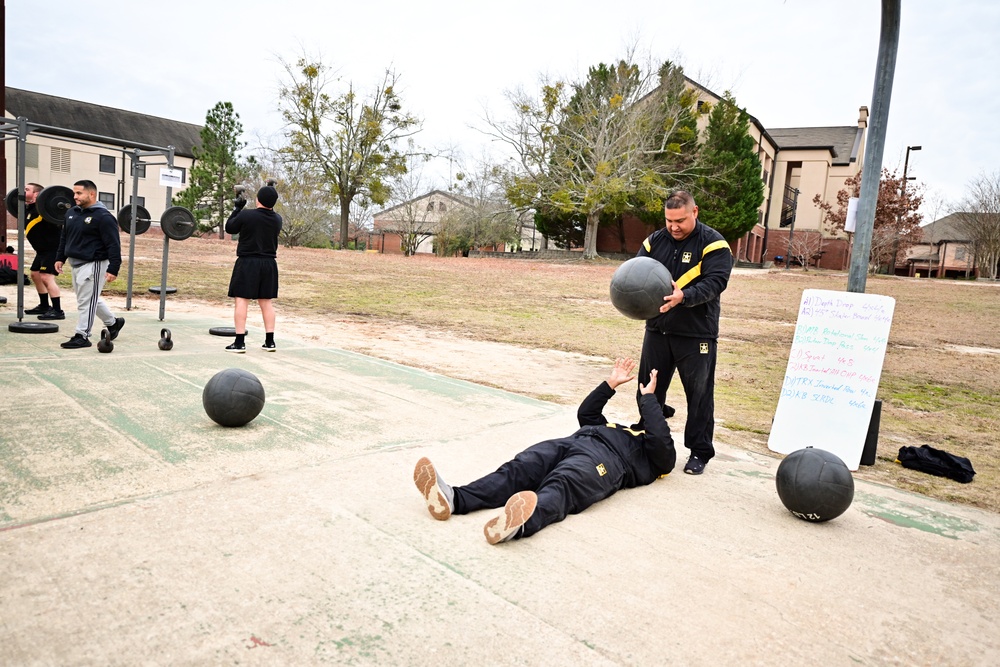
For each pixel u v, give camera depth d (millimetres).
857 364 5125
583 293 20062
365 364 7684
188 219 9797
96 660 2080
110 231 7035
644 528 3521
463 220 50531
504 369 8297
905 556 3430
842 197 42469
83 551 2771
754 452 5277
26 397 5074
